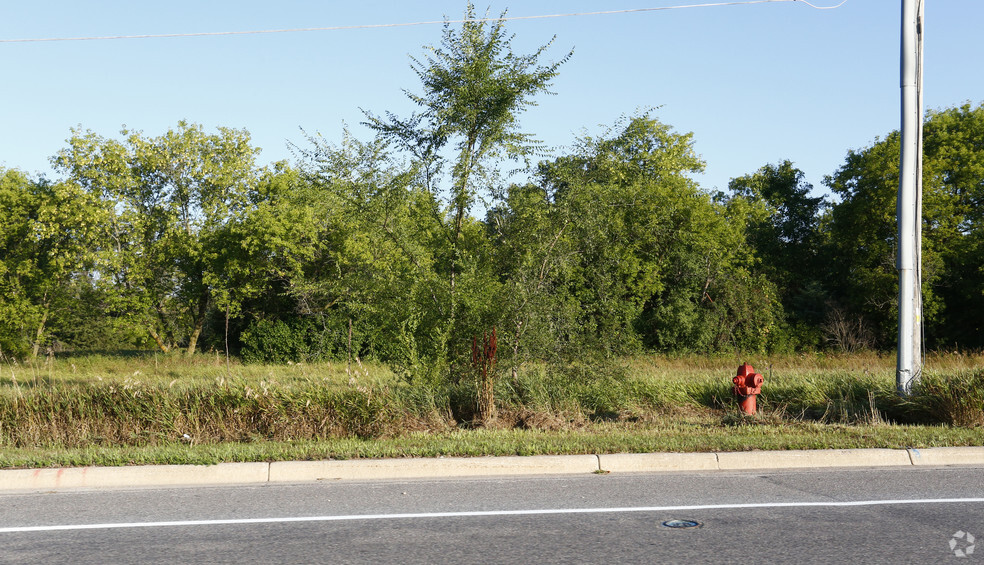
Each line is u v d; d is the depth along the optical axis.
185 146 37.44
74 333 50.81
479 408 11.61
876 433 9.95
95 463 8.34
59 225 35.50
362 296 13.24
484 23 12.88
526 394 12.24
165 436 10.08
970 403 10.71
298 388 11.12
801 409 12.38
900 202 12.11
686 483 7.86
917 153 12.12
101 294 37.62
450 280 12.86
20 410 10.34
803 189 57.72
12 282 36.69
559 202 12.70
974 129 41.22
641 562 5.21
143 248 36.69
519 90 12.61
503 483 7.90
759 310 40.38
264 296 38.81
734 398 12.71
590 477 8.20
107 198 36.22
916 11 12.18
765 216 52.72
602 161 13.05
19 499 7.29
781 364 24.98
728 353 38.94
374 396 10.68
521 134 12.93
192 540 5.82
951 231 40.06
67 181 35.66
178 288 38.38
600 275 13.23
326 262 34.16
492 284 12.28
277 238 33.31
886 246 40.75
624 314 13.72
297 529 6.12
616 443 9.31
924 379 11.68
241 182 37.97
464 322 12.03
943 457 8.91
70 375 20.09
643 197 13.80
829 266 49.47
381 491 7.54
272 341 33.59
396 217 13.04
